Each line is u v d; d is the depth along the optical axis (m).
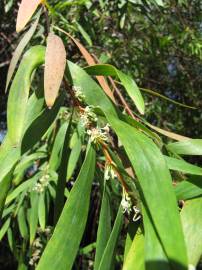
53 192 0.47
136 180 0.20
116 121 0.20
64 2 0.54
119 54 0.77
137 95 0.23
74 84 0.23
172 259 0.16
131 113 0.31
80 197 0.21
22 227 0.52
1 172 0.22
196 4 0.98
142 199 0.19
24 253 0.52
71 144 0.33
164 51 0.94
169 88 1.08
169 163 0.21
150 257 0.17
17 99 0.22
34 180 0.48
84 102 0.24
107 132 0.21
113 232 0.20
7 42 0.95
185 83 1.07
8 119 0.22
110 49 0.76
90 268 0.63
